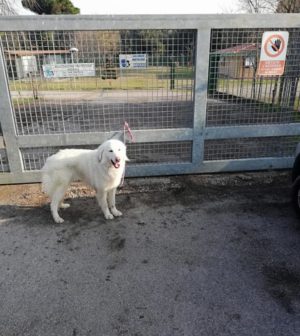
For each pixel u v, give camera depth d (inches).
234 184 212.7
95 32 185.6
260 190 203.5
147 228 160.6
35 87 203.0
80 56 189.5
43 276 123.9
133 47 192.1
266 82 224.4
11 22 175.3
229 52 202.5
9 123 197.9
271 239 149.6
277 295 113.0
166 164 219.3
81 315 104.1
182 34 192.1
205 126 213.0
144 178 222.5
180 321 101.5
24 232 157.2
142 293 114.1
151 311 105.7
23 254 138.8
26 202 189.8
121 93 265.3
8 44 183.3
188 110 216.4
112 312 105.2
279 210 177.9
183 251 140.5
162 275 124.2
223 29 194.7
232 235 153.4
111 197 171.6
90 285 118.6
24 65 189.8
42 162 220.5
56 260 134.5
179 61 199.3
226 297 112.1
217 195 197.5
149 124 264.4
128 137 209.5
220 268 128.3
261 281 120.5
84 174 168.7
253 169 229.1
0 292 115.0
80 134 205.3
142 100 282.2
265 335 96.3
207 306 107.8
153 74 202.2
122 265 130.7
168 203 187.8
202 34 190.1
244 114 232.1
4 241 149.3
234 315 104.0
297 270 127.0
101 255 137.9
